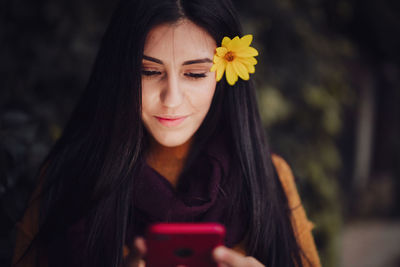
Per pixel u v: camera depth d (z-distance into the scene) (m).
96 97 1.09
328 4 3.56
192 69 0.96
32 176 1.47
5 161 1.38
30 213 1.17
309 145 3.25
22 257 1.13
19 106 2.14
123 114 0.99
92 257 1.05
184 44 0.94
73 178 1.10
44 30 2.32
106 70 1.03
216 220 1.08
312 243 1.24
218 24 0.97
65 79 2.29
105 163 1.03
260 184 1.13
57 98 2.27
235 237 1.11
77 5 2.33
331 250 3.38
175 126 1.00
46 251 1.14
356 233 5.43
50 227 1.10
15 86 2.19
